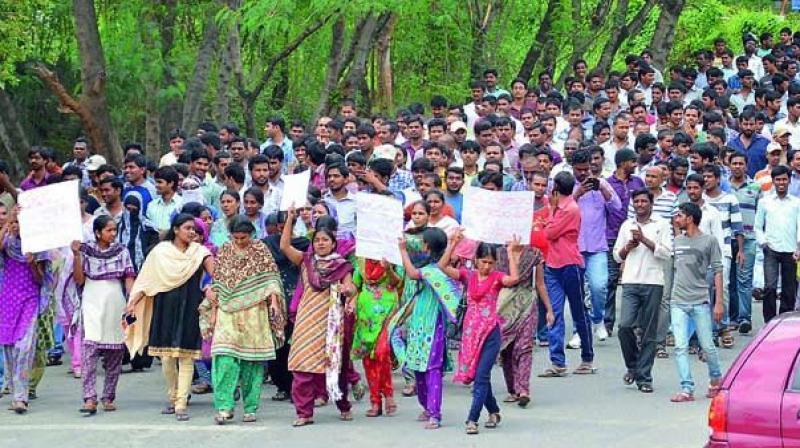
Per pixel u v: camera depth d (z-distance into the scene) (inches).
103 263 862.5
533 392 909.8
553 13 1957.4
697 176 1029.2
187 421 836.0
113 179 1021.2
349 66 1863.9
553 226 957.2
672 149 1189.7
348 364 832.9
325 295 812.6
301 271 834.8
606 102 1359.5
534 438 770.8
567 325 1160.2
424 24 1980.8
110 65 1585.9
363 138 1127.0
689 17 2516.0
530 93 1430.9
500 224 803.4
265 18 1455.5
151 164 1111.6
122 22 1622.8
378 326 824.9
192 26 1711.4
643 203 906.7
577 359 1029.2
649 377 905.5
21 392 871.7
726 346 1066.7
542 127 1173.1
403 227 842.2
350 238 960.3
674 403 866.8
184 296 841.5
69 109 1470.2
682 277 877.8
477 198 807.7
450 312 785.6
